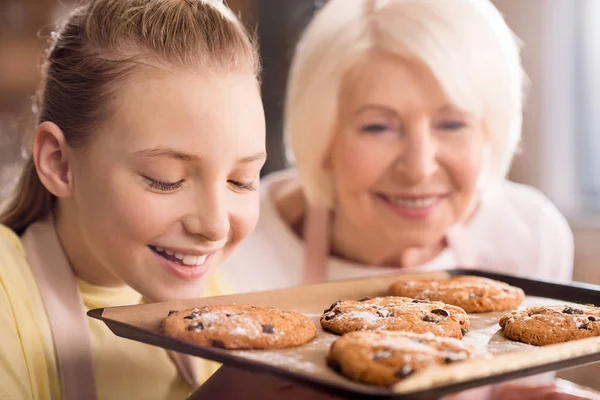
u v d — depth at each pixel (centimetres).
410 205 182
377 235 188
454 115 175
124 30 117
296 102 184
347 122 178
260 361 94
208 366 145
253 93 119
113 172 113
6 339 113
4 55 304
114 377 130
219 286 154
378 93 173
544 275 208
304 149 185
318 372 89
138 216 113
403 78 171
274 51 247
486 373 81
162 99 111
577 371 111
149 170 111
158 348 137
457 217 186
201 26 118
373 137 177
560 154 313
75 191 121
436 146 177
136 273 117
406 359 84
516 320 115
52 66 126
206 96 112
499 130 183
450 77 169
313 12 229
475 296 134
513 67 181
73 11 131
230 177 117
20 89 304
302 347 102
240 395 106
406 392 73
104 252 119
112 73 113
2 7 303
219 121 112
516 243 206
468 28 172
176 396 137
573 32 309
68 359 121
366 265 195
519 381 92
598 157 320
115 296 136
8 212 136
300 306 134
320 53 178
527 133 310
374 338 92
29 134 146
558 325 111
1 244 125
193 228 114
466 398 79
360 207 184
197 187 115
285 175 211
